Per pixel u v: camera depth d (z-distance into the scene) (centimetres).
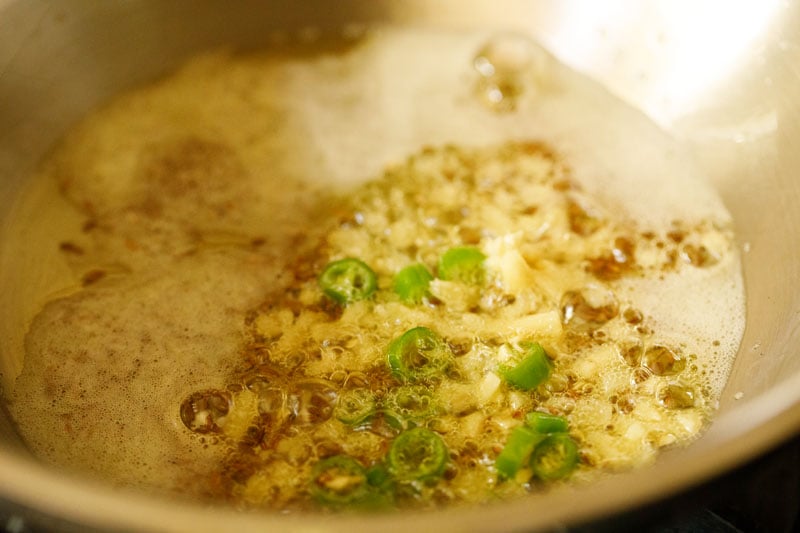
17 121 22
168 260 21
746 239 21
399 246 21
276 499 17
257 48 25
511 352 18
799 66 20
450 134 23
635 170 22
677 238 21
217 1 24
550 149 23
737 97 22
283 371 19
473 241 21
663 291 20
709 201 21
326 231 21
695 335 19
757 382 18
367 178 22
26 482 15
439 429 18
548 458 17
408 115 23
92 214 22
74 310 20
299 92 24
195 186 22
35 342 20
